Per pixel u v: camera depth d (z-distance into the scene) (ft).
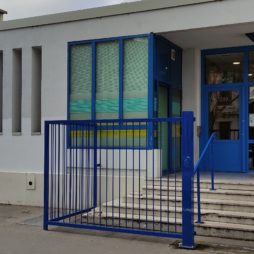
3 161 36.32
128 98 31.71
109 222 25.99
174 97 34.45
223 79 35.29
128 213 26.55
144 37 31.24
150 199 27.12
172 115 33.94
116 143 31.73
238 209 24.97
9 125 36.22
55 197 30.01
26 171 35.37
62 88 34.14
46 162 25.90
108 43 32.55
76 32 33.65
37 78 36.11
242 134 34.30
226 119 35.01
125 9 31.73
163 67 32.48
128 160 31.24
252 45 34.24
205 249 21.27
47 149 25.91
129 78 31.71
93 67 32.89
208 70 35.91
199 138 35.45
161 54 32.19
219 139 35.09
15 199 35.58
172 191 27.66
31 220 28.86
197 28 29.71
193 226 21.84
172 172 33.35
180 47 35.04
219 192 26.43
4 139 36.35
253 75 34.32
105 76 32.60
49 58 34.68
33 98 35.68
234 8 28.60
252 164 33.91
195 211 25.27
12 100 36.27
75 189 28.32
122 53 31.94
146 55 31.14
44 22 34.78
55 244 22.53
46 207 25.81
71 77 33.88
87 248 21.72
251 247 21.56
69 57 33.91
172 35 31.55
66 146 29.96
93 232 25.09
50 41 34.71
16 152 35.86
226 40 32.96
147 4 30.99
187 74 35.50
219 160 34.96
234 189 27.14
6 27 36.35
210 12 29.30
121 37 31.96
